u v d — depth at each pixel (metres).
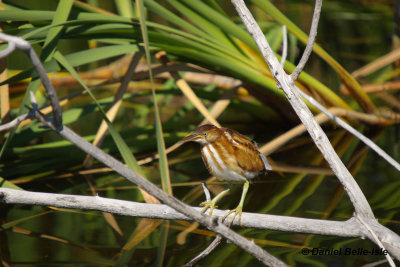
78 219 8.38
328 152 6.75
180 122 13.68
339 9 20.47
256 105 14.01
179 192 9.70
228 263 6.75
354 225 6.51
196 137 7.34
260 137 13.53
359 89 12.90
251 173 7.25
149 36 9.55
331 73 15.64
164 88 14.84
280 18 10.52
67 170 11.38
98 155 5.28
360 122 13.50
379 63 15.21
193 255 6.98
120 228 7.97
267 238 7.65
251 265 6.70
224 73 11.11
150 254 7.00
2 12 8.34
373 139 12.91
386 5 21.73
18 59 13.17
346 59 18.31
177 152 12.84
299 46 14.73
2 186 7.74
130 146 12.41
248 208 8.73
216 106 12.56
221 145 7.22
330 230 6.52
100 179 10.70
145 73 11.08
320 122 12.28
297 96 6.90
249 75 10.91
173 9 18.55
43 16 8.66
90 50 9.13
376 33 21.20
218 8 10.29
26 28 8.98
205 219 5.64
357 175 10.42
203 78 15.51
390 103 15.05
